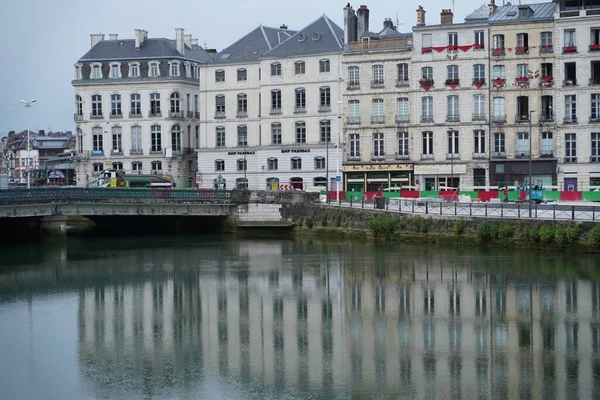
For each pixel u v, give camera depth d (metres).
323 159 89.00
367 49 85.62
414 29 83.25
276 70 90.94
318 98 89.00
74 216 83.38
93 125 102.06
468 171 82.12
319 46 89.50
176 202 73.88
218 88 95.00
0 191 63.59
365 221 67.12
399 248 59.88
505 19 80.69
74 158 103.00
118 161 101.44
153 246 66.56
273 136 91.38
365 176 86.12
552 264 49.56
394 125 84.81
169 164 100.25
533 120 79.94
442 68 82.69
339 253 58.88
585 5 78.38
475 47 81.38
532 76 79.81
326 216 71.06
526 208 59.47
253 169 92.94
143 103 100.75
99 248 65.44
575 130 78.50
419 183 83.88
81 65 102.44
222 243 68.38
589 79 77.88
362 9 89.62
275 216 74.81
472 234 58.41
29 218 72.44
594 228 51.81
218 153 94.56
